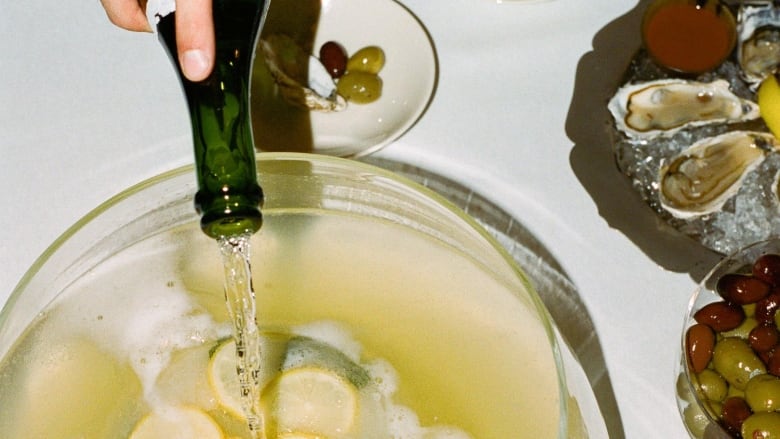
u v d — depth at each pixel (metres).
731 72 0.92
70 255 0.84
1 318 0.80
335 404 0.84
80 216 0.92
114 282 0.88
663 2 0.92
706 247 0.87
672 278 0.87
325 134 0.92
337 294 0.88
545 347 0.84
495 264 0.83
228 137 0.76
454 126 0.93
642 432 0.83
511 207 0.91
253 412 0.83
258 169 0.85
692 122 0.90
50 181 0.93
